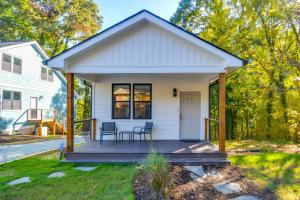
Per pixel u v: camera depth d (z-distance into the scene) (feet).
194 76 29.30
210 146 24.27
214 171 18.65
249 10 39.19
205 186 15.56
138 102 29.71
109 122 27.81
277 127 39.75
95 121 29.76
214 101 44.37
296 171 18.83
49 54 74.69
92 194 13.91
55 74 61.93
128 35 21.34
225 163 20.18
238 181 16.52
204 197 13.94
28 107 50.85
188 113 30.12
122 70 21.29
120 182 15.78
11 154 27.58
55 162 21.52
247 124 43.50
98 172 17.97
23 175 17.43
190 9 46.09
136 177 16.61
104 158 21.21
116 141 27.76
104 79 29.73
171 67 21.16
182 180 16.53
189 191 14.70
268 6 38.47
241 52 40.52
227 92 43.47
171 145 24.93
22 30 67.77
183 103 30.19
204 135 29.63
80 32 76.38
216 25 41.86
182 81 29.76
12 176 17.16
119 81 29.66
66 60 20.75
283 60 35.24
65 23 73.05
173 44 21.24
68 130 21.42
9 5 62.95
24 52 49.37
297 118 37.45
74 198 13.38
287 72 36.47
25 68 49.80
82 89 80.64
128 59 21.31
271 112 40.73
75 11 72.90
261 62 40.01
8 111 45.01
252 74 42.78
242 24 40.32
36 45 52.95
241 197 13.94
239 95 43.11
